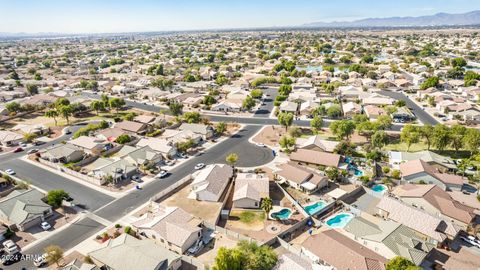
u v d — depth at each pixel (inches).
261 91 7268.7
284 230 2647.6
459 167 3570.4
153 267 2048.5
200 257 2327.8
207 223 2669.8
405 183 3348.9
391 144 4411.9
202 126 4837.6
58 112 5615.2
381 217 2797.7
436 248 2415.1
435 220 2536.9
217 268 1979.6
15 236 2566.4
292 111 5910.4
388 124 4731.8
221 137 4837.6
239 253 2028.8
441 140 3860.7
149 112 6210.6
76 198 3134.8
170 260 2149.4
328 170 3447.3
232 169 3661.4
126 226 2682.1
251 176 3388.3
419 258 2183.8
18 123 5600.4
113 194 3213.6
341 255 2187.5
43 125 5260.8
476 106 6038.4
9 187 3383.4
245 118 5792.3
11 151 4335.6
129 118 5462.6
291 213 2915.8
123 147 4217.5
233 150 4335.6
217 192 3112.7
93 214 2866.6
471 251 2379.4
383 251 2317.9
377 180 3444.9
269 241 2453.2
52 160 3964.1
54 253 2166.6
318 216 2847.0
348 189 3302.2
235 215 2898.6
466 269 2183.8
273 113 6058.1
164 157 4087.1
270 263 2069.4
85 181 3489.2
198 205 3038.9
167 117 5861.2
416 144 4384.8
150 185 3403.1
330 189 3304.6
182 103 6648.6
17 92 7475.4
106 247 2279.8
